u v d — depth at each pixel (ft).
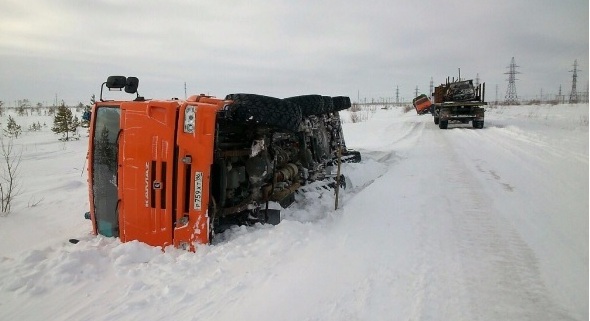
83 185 32.37
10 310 11.67
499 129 70.85
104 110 17.29
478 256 14.42
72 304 11.91
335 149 32.81
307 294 11.81
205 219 15.62
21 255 15.28
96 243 16.76
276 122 16.80
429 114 144.25
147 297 12.00
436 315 10.60
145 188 16.12
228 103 16.19
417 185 26.37
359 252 14.90
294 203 21.94
